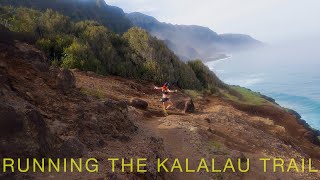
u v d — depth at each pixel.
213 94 31.34
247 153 15.39
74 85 11.96
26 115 7.91
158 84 28.20
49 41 25.94
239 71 106.62
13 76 10.06
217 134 16.58
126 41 32.38
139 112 16.52
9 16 29.16
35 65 11.30
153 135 13.30
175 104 20.53
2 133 7.46
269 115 28.98
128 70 28.34
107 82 23.17
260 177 13.10
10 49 10.98
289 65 117.94
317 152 22.91
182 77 30.81
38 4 63.56
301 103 53.97
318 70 98.06
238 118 21.05
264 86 73.62
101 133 10.66
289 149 17.88
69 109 10.35
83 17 71.06
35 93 10.08
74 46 25.89
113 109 12.34
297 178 14.21
